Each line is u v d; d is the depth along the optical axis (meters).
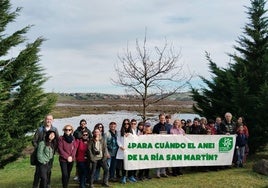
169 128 15.05
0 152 15.06
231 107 20.48
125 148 13.90
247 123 19.70
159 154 14.53
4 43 15.74
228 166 16.28
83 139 12.53
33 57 15.98
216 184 13.38
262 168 14.66
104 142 12.79
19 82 15.97
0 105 14.62
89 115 75.50
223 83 20.97
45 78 16.73
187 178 14.45
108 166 13.12
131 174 14.09
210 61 21.91
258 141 19.67
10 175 15.98
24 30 16.22
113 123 13.80
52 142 11.63
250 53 21.44
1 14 15.85
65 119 61.91
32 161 11.41
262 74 20.50
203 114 22.16
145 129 14.86
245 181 13.66
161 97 23.72
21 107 15.66
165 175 14.80
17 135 15.96
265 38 20.97
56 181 14.23
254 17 21.12
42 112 16.36
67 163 12.05
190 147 15.11
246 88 19.28
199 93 22.20
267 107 18.12
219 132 16.25
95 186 12.98
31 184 13.84
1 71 15.65
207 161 15.41
